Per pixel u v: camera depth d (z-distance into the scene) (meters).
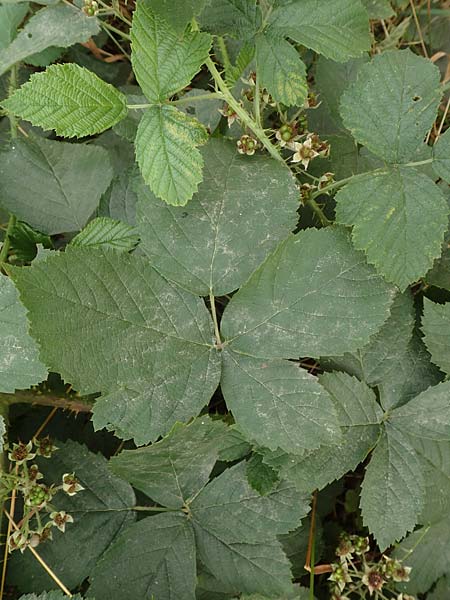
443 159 0.34
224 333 0.35
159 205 0.35
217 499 0.39
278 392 0.34
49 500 0.39
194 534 0.39
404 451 0.38
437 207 0.34
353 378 0.37
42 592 0.38
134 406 0.33
